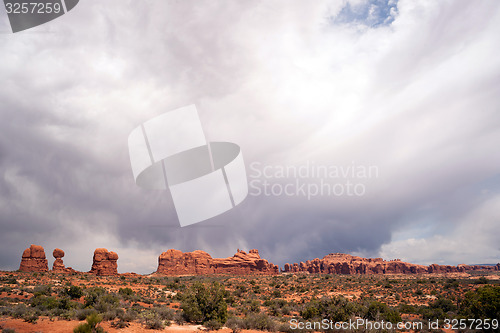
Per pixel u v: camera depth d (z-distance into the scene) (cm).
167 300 4459
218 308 2755
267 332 2525
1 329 1986
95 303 3162
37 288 4216
